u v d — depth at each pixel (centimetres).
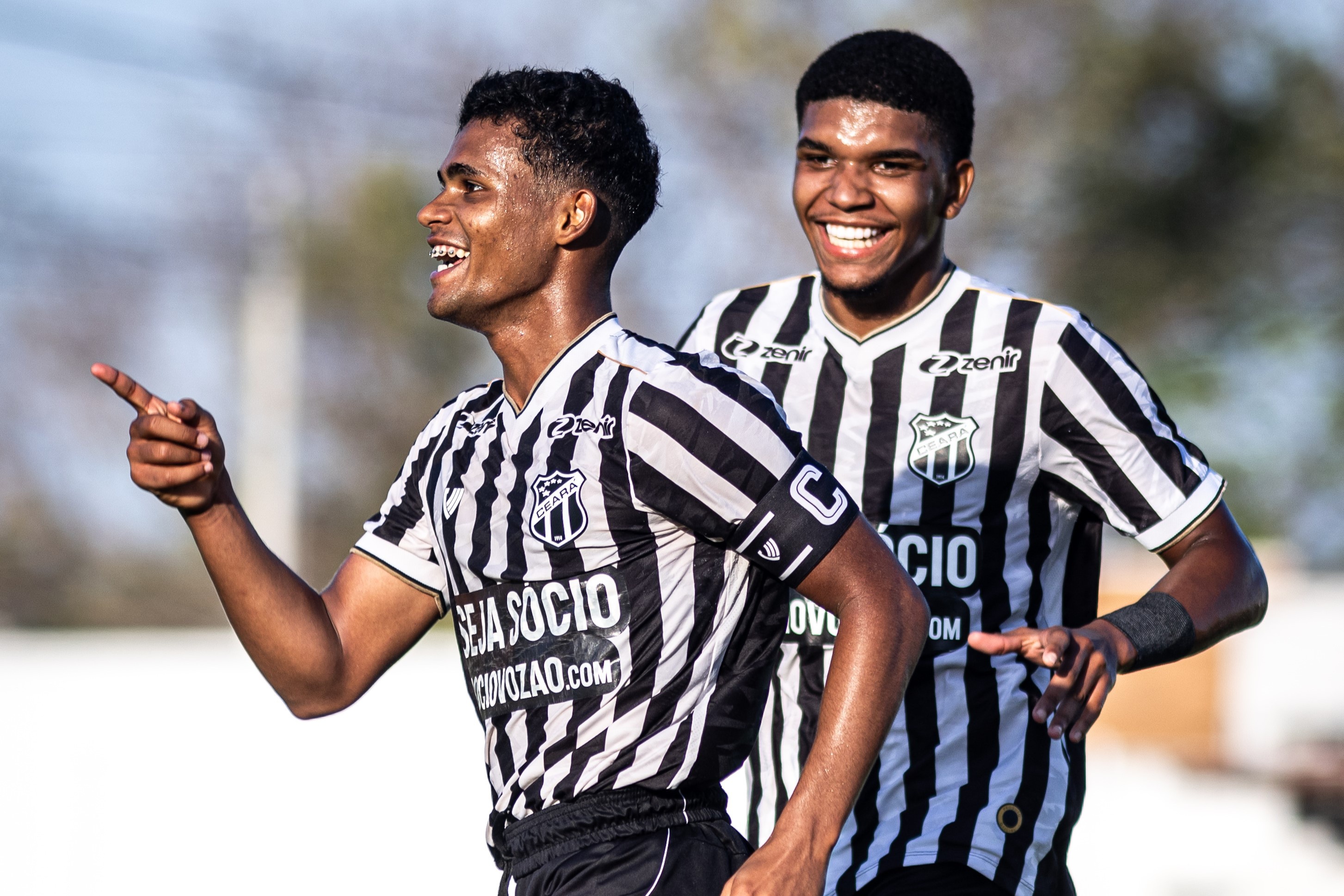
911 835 723
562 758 593
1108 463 748
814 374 786
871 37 773
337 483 6469
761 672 613
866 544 592
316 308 6297
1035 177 4416
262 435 5225
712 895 589
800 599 748
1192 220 4341
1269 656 2370
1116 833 2052
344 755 2080
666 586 591
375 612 673
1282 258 4366
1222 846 2058
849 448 772
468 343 6450
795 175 786
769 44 4650
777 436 591
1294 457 4522
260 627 646
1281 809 2098
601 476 589
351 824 2050
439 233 625
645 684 589
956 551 754
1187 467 744
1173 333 4434
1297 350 4434
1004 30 4450
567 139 618
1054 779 741
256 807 2062
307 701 667
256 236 5328
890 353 775
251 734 2097
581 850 589
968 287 782
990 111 4441
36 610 6900
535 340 622
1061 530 772
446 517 626
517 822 608
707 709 598
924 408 764
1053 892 730
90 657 2295
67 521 7069
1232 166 4319
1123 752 2261
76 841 2039
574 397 607
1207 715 2308
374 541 673
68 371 6988
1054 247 4391
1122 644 680
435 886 2034
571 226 617
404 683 2141
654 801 591
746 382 604
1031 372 755
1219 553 739
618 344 616
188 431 605
